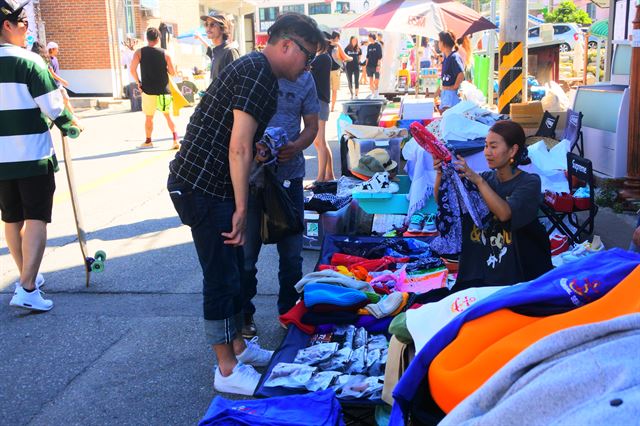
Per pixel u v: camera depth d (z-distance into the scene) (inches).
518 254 143.5
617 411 63.4
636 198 284.2
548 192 227.8
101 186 362.9
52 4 834.8
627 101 295.6
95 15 834.8
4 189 193.2
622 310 94.7
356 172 269.3
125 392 151.3
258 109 131.3
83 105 784.3
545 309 102.0
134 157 448.1
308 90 176.9
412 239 228.4
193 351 171.0
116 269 235.1
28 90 186.5
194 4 1259.2
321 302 163.3
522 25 413.1
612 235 250.2
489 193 141.0
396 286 188.4
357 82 873.5
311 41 134.6
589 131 327.6
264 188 157.4
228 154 134.9
